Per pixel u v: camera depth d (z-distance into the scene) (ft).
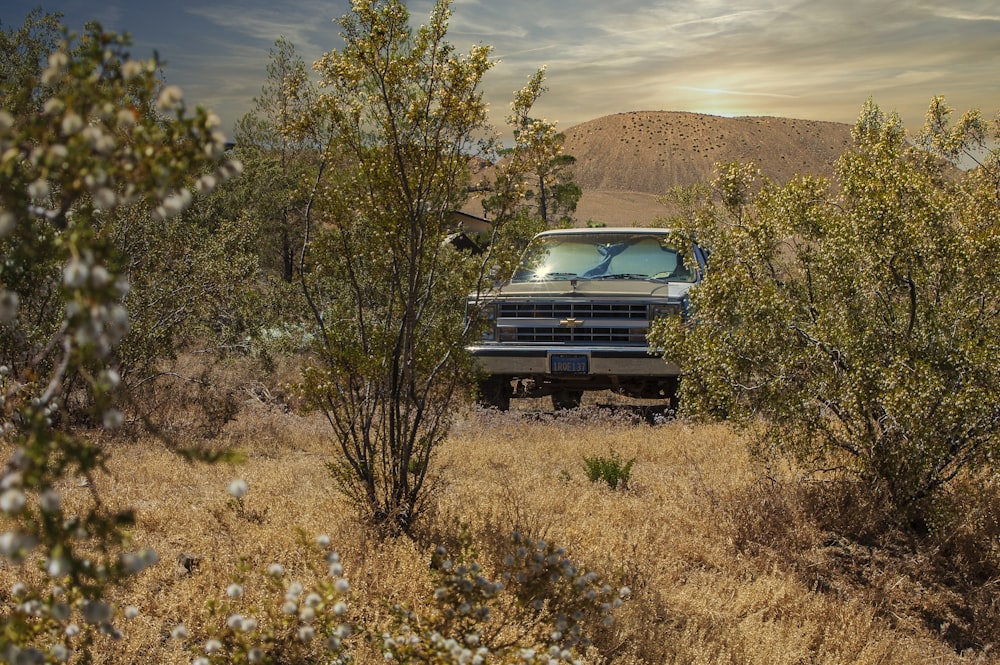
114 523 5.43
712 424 28.68
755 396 18.98
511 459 24.72
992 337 17.49
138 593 12.92
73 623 11.00
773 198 20.21
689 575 16.38
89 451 5.27
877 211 18.04
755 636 13.53
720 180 20.86
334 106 16.70
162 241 27.78
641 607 14.07
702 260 33.71
